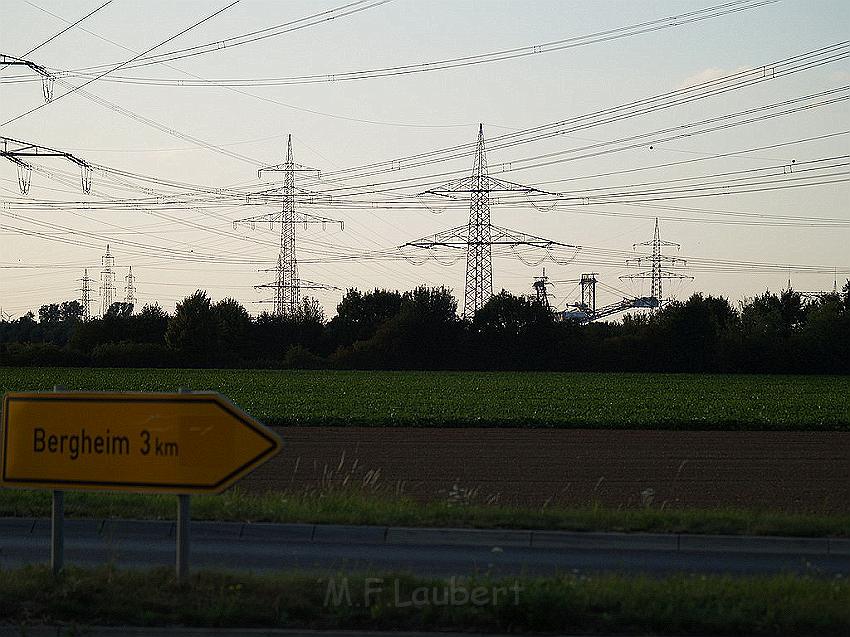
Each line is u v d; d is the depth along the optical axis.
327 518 16.25
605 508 18.59
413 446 31.91
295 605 9.46
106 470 10.02
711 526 15.74
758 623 8.97
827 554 14.68
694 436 36.19
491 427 39.66
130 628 8.95
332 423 40.25
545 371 100.44
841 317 97.44
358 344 102.94
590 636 8.90
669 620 9.05
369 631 8.98
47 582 10.07
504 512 16.80
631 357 100.00
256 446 9.73
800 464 27.64
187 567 10.04
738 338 98.75
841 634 8.89
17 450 10.23
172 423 9.91
